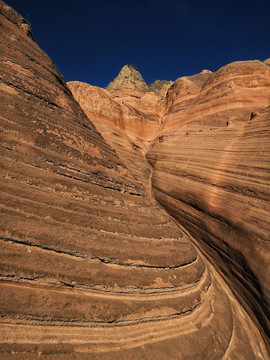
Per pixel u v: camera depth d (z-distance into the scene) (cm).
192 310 714
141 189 1077
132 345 520
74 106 1141
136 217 854
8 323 400
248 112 1966
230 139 1455
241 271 970
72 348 441
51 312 454
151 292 646
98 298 541
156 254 766
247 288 938
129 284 614
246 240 963
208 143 1617
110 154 1100
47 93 950
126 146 2420
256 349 806
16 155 651
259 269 864
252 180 1057
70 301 494
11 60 866
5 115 698
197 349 612
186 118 2566
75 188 735
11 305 416
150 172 2177
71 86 2817
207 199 1270
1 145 635
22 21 1126
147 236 816
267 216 909
